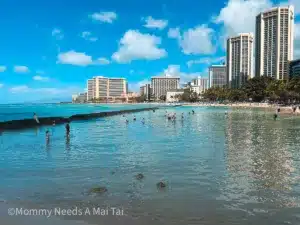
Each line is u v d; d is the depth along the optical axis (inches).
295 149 1021.8
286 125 2011.6
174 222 414.3
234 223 412.5
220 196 520.7
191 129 1844.2
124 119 3166.8
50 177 653.3
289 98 5585.6
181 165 771.4
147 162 814.5
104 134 1625.2
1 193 536.7
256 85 7027.6
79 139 1396.4
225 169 723.4
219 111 4574.3
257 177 647.8
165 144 1178.0
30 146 1165.7
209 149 1034.7
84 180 626.5
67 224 402.6
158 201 494.6
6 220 413.4
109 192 541.6
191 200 499.2
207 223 411.8
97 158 883.4
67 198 508.7
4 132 1798.7
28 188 568.7
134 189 559.5
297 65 7426.2
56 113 4965.6
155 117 3410.4
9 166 773.3
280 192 544.1
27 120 2261.3
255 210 457.4
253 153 946.1
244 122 2336.4
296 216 435.8
